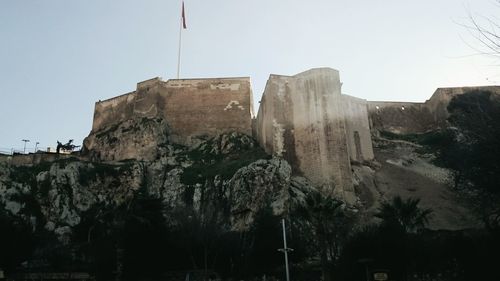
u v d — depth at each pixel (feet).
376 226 121.39
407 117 237.45
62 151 235.81
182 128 218.18
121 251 119.03
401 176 188.85
